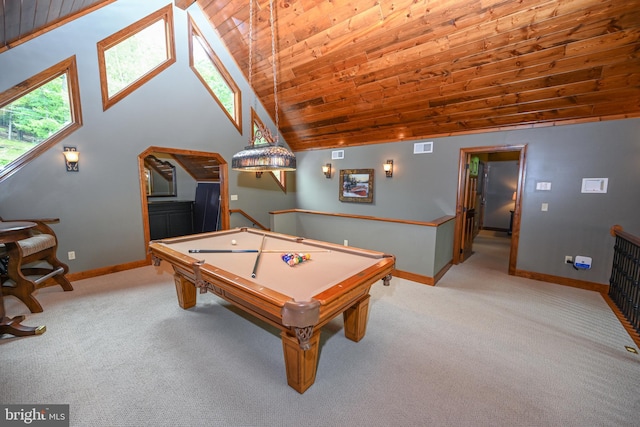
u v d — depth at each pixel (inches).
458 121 165.3
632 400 68.9
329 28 138.5
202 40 183.9
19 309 114.4
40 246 120.6
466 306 120.1
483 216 312.3
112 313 112.0
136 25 156.3
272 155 96.6
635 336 96.5
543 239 149.3
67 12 127.2
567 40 107.0
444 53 128.3
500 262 187.5
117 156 156.6
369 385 73.9
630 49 102.7
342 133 215.2
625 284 115.0
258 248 108.0
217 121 197.9
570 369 80.1
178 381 74.9
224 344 91.9
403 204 201.5
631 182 127.0
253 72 191.8
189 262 86.3
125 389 71.8
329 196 242.8
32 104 132.6
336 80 166.7
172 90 175.2
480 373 78.5
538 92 131.2
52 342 91.7
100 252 154.4
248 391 71.7
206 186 250.1
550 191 145.6
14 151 130.6
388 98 166.1
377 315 112.1
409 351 88.6
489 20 109.7
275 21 148.9
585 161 136.0
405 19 120.6
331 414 64.9
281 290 66.8
